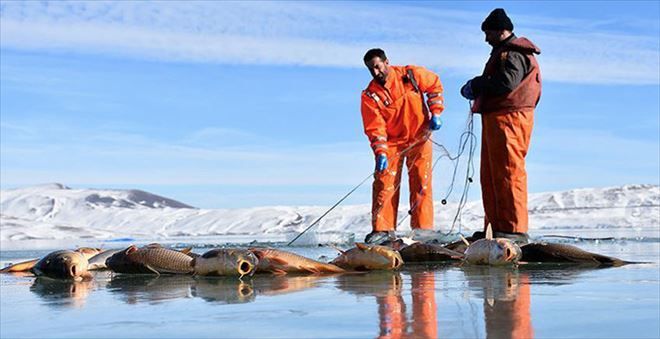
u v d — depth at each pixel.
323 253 9.07
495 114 7.62
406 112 9.52
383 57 9.40
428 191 9.73
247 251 5.46
